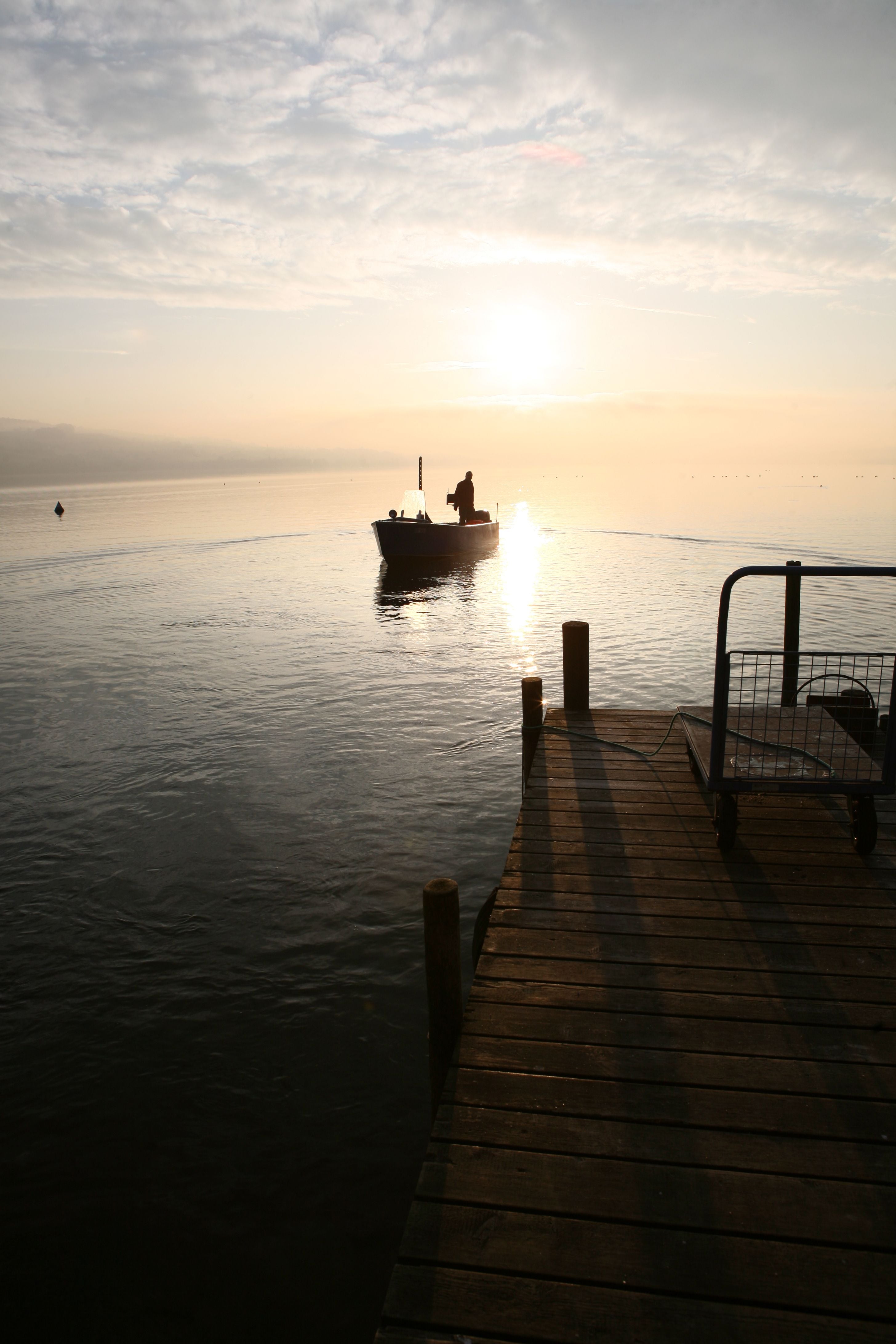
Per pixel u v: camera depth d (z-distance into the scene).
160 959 5.59
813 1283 1.98
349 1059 4.62
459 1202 2.25
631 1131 2.48
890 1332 1.87
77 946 5.76
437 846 7.18
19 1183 3.85
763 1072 2.72
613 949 3.49
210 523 52.72
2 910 6.23
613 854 4.39
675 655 14.30
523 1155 2.40
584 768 5.71
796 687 6.63
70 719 11.02
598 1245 2.10
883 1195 2.23
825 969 3.29
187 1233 3.59
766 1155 2.38
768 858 4.29
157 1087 4.43
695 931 3.60
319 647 15.49
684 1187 2.27
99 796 8.35
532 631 16.89
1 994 5.25
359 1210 3.69
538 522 48.94
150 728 10.58
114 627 17.69
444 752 9.51
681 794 5.21
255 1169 3.91
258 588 23.67
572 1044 2.90
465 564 28.39
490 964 3.41
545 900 3.92
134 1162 3.96
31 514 66.25
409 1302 1.97
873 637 15.73
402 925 5.96
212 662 14.31
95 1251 3.51
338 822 7.66
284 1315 3.24
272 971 5.43
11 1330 3.18
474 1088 2.69
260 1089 4.41
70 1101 4.34
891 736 4.06
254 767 9.12
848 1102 2.58
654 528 41.94
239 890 6.46
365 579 25.47
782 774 4.29
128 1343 3.14
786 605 6.59
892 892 3.90
